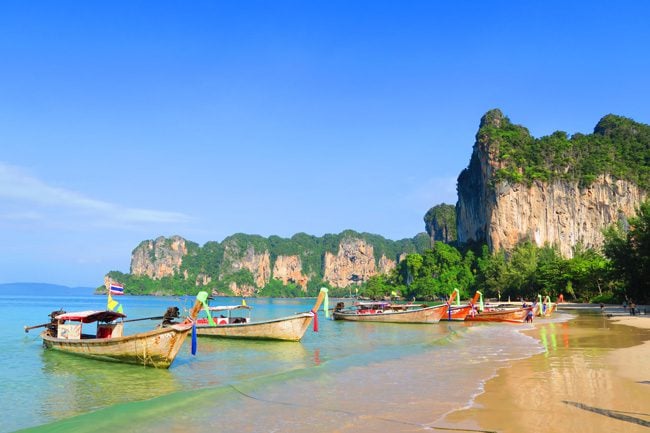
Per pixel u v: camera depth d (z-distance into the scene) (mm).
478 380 15500
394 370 17906
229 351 25500
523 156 162875
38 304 117812
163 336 19391
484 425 10438
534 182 155125
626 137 178500
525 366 18016
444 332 36969
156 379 17875
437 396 13383
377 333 36500
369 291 194750
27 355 23625
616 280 80500
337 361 20297
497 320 47094
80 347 22453
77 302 139000
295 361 21906
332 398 13398
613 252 74500
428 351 23656
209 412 12039
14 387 16688
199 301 20469
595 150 168500
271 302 191750
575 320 46844
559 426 10148
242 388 14703
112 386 16734
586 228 154500
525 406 11867
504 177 155750
